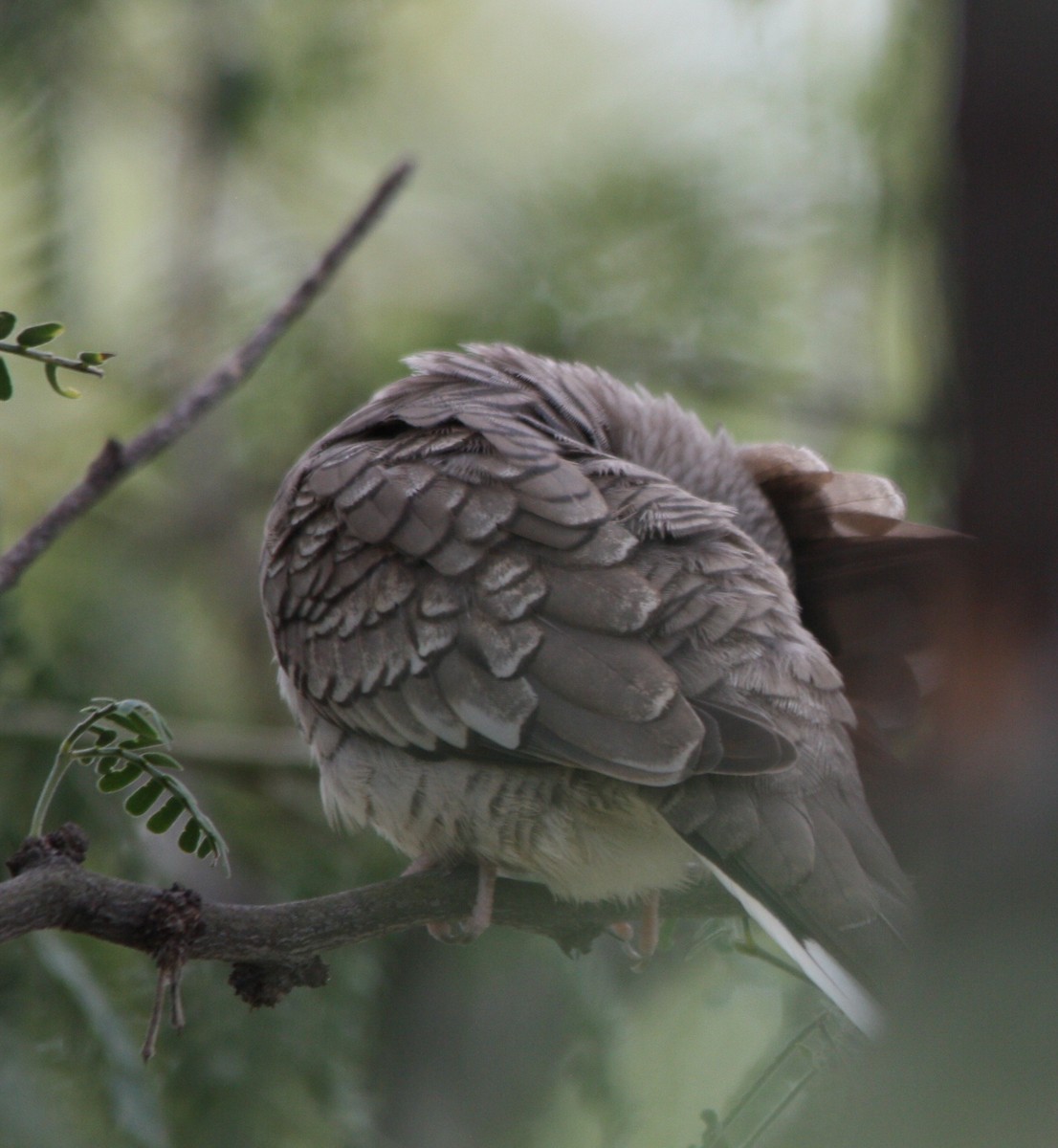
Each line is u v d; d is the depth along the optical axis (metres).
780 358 14.02
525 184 14.45
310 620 8.18
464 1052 12.26
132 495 13.74
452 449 8.20
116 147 15.58
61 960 9.02
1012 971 3.94
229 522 14.36
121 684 12.23
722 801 7.12
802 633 7.76
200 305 13.99
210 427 14.27
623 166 14.11
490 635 7.51
